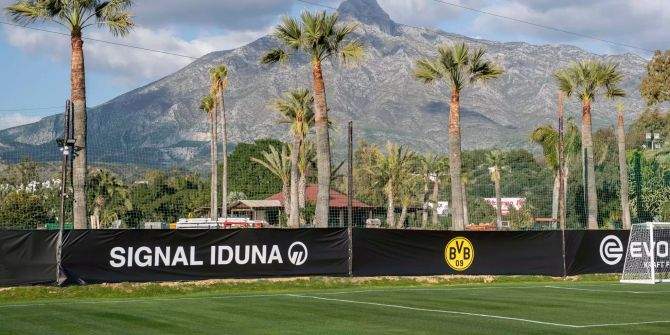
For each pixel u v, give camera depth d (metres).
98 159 36.09
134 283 24.84
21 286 23.19
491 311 19.05
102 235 24.50
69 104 24.95
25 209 45.50
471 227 69.31
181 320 16.92
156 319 17.03
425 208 87.50
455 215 38.81
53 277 23.66
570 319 17.52
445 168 100.56
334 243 27.97
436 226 78.81
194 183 60.19
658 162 67.88
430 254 29.45
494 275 30.44
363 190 94.69
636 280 30.91
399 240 29.05
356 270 28.19
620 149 47.44
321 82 37.28
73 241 24.09
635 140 100.38
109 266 24.55
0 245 23.08
